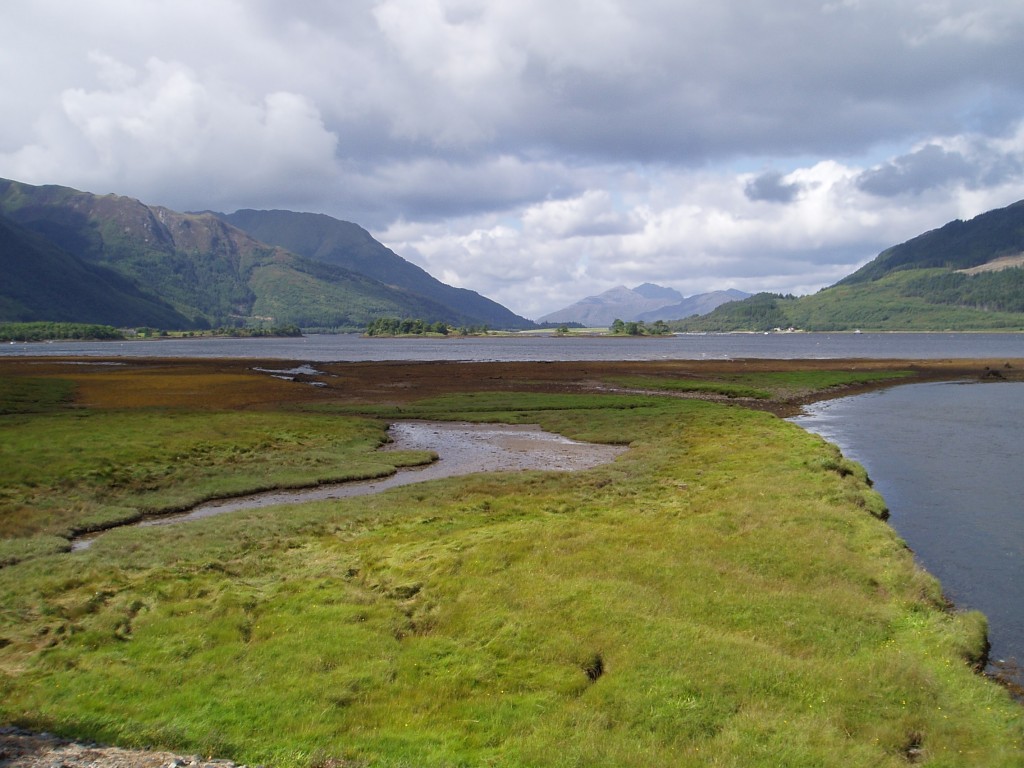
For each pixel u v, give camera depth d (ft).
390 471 124.16
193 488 108.88
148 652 51.06
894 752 39.91
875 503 93.40
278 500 106.22
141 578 67.05
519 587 61.82
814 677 47.01
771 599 59.62
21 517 89.76
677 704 43.39
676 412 190.80
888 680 47.09
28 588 63.67
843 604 58.95
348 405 215.51
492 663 49.57
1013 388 273.95
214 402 222.48
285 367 396.98
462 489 104.99
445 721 42.37
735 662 48.29
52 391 235.81
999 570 72.74
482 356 593.83
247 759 36.60
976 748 40.19
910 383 300.40
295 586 63.87
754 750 38.52
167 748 37.11
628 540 74.84
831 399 245.45
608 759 37.52
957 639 53.57
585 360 496.64
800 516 82.84
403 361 475.72
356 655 50.26
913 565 69.56
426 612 58.80
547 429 177.37
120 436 142.41
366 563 70.74
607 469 120.26
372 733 40.32
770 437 142.61
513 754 38.04
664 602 59.06
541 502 95.71
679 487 104.12
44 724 39.91
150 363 431.02
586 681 47.50
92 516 92.07
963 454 138.51
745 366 392.68
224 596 60.85
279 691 45.21
